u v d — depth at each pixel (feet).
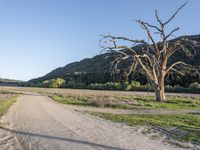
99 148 32.37
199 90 242.58
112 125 56.80
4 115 68.08
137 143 37.09
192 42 152.15
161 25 145.89
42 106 105.50
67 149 31.04
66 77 478.59
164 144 37.70
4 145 32.89
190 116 81.46
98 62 551.18
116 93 227.81
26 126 49.88
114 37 143.02
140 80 320.91
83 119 66.03
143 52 148.66
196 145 38.09
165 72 150.61
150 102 139.74
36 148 31.22
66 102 142.82
